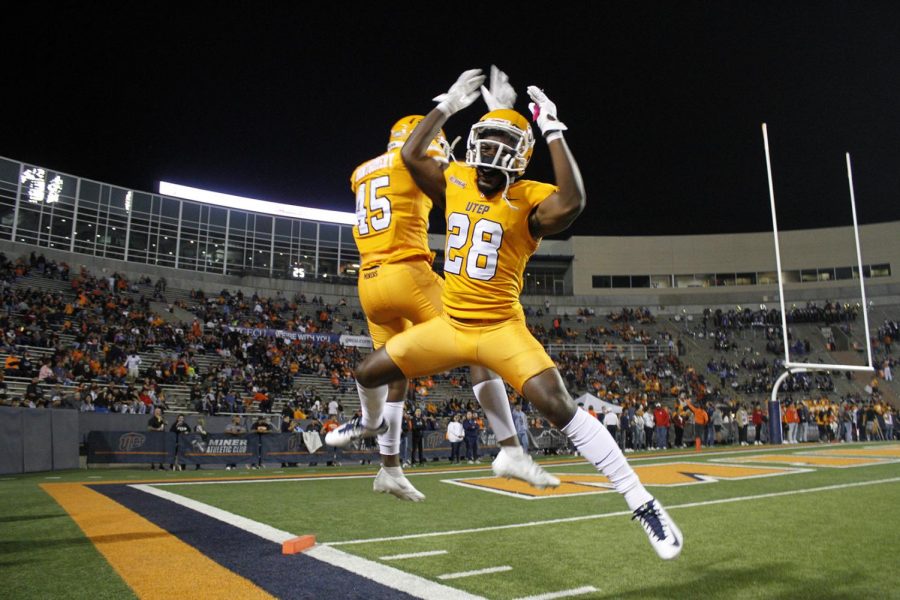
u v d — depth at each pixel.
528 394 2.93
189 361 21.83
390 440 4.11
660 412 20.19
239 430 14.74
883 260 40.62
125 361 19.80
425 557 3.91
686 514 5.70
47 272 25.75
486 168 2.91
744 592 3.17
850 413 23.62
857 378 32.75
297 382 24.02
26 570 3.53
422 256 3.82
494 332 2.97
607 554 4.03
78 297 24.00
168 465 14.25
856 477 8.95
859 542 4.43
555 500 6.72
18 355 17.55
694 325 39.81
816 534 4.73
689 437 22.98
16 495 7.23
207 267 34.16
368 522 5.29
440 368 3.20
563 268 44.06
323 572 3.48
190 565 3.64
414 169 3.24
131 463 13.84
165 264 32.75
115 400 16.08
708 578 3.44
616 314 40.88
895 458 12.74
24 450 12.44
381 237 3.79
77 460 13.96
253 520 5.32
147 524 5.08
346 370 26.12
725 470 10.34
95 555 3.91
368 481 9.34
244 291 32.84
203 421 15.96
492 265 2.93
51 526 4.99
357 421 3.77
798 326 38.06
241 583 3.25
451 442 15.87
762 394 31.58
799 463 11.69
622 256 43.38
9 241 26.55
